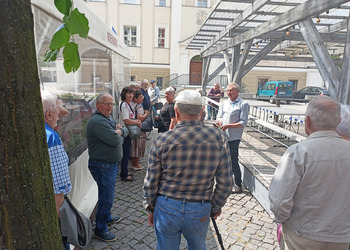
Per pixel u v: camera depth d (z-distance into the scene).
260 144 6.20
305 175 1.46
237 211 3.54
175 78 23.02
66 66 0.88
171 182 1.72
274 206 1.54
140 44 22.91
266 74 23.88
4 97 0.70
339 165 1.42
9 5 0.68
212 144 1.68
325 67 3.35
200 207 1.72
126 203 3.72
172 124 4.38
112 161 2.66
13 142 0.73
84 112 3.37
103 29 4.12
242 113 3.68
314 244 1.48
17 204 0.75
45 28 2.17
